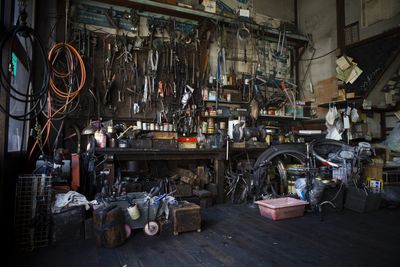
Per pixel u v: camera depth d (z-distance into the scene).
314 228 3.03
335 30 5.90
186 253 2.36
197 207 2.91
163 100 4.85
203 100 5.12
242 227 3.06
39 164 3.11
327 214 3.60
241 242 2.61
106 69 4.52
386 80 5.07
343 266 2.12
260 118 5.79
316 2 6.35
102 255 2.31
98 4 4.56
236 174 4.59
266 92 6.09
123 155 3.73
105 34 4.57
